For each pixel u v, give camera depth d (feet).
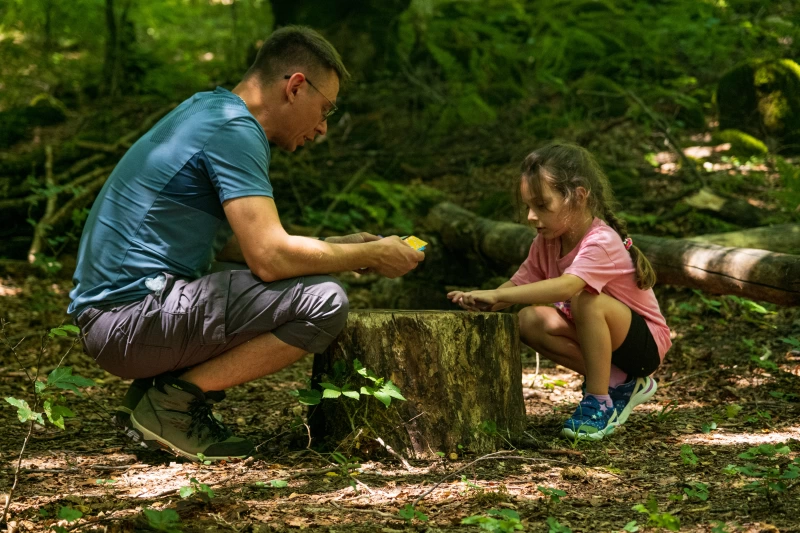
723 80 27.96
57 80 40.70
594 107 31.37
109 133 31.27
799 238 16.83
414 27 36.32
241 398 13.19
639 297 10.44
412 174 28.94
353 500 8.07
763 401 11.90
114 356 9.11
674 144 24.40
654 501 6.82
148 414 9.29
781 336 14.92
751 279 13.26
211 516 7.47
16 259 23.70
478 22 36.47
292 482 8.72
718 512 7.44
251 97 9.54
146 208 8.98
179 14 50.08
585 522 7.29
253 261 8.81
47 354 15.71
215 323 8.83
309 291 8.93
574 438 10.06
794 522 7.11
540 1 36.58
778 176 24.29
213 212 9.16
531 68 35.32
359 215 24.00
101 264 9.07
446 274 21.38
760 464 8.85
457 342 9.58
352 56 35.47
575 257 10.11
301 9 36.45
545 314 10.74
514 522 6.80
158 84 38.70
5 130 33.09
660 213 22.45
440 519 7.48
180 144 9.00
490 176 28.14
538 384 13.78
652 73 33.09
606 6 35.19
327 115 9.78
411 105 34.53
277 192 27.35
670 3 35.60
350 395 8.87
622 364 10.48
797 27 31.14
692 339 15.67
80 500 7.96
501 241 19.35
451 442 9.57
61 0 45.29
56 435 10.80
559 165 9.95
